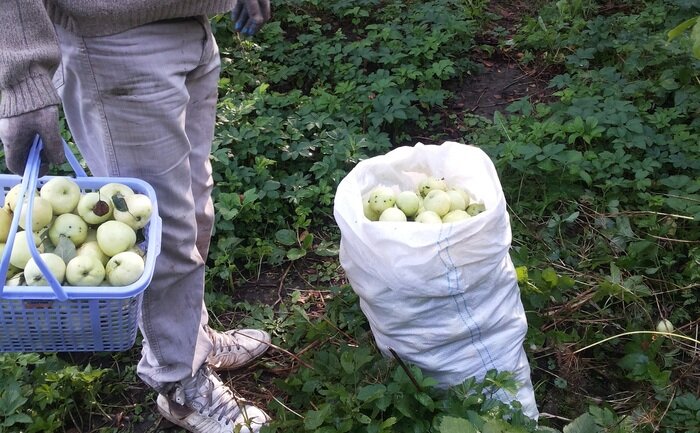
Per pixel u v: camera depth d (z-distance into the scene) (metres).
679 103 3.33
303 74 3.83
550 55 4.04
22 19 1.33
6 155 1.41
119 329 1.49
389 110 3.37
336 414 1.98
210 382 2.08
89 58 1.54
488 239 1.85
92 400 2.21
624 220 2.71
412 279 1.84
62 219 1.51
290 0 4.44
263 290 2.71
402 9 4.48
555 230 2.79
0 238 1.49
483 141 3.22
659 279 2.56
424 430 1.92
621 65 3.77
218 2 1.65
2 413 2.05
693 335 2.38
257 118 3.25
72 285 1.42
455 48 4.05
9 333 1.45
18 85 1.35
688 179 2.83
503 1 4.77
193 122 1.87
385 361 2.07
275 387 2.29
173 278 1.82
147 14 1.52
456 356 1.98
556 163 2.99
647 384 2.21
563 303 2.47
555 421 2.16
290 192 2.96
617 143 3.05
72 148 3.08
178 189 1.73
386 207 2.07
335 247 2.84
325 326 2.37
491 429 1.68
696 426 2.02
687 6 3.94
